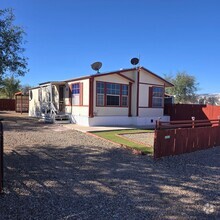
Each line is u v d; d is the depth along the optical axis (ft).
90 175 20.17
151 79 63.41
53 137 37.32
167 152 28.07
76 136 38.93
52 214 13.30
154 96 64.23
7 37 29.45
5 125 51.88
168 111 69.10
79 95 56.65
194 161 26.71
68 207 14.24
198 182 19.76
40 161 23.62
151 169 22.79
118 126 54.85
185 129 30.45
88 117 52.90
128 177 20.16
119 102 58.54
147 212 14.16
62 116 59.26
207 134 34.40
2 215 12.93
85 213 13.61
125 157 26.68
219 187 18.81
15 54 31.12
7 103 116.06
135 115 60.18
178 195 16.93
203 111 60.59
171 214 14.11
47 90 68.80
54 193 16.19
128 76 59.88
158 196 16.58
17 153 26.43
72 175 19.94
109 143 34.12
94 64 59.98
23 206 14.07
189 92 136.05
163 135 27.35
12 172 19.98
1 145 15.61
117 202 15.29
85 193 16.46
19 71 32.04
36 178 18.85
